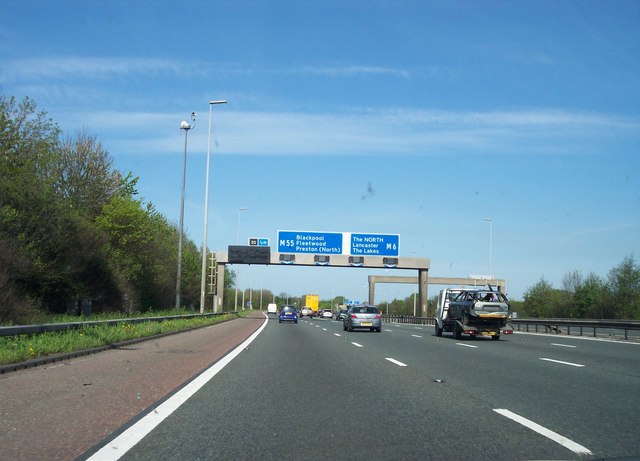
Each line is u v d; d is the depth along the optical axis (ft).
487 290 94.94
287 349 68.13
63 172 148.15
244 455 20.89
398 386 37.99
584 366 51.21
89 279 130.72
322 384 38.65
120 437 22.80
